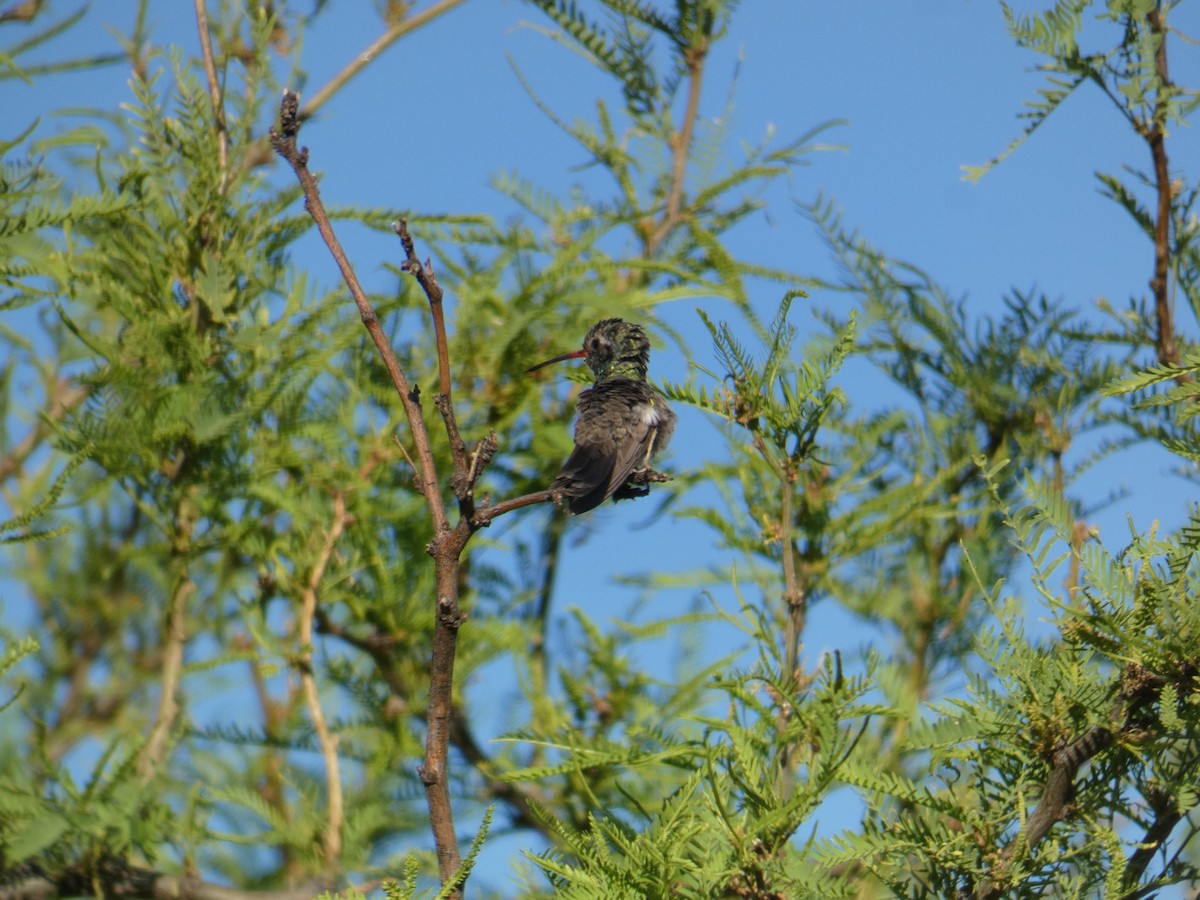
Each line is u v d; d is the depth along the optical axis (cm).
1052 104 661
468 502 432
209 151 883
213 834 759
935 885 452
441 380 443
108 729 845
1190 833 448
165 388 829
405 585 865
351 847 748
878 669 659
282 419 880
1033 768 467
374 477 888
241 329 847
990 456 866
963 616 773
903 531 831
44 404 932
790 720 538
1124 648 458
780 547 779
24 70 826
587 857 456
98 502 900
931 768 487
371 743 856
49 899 708
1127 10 664
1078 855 448
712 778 481
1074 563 549
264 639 819
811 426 596
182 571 825
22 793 695
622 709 824
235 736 823
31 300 800
